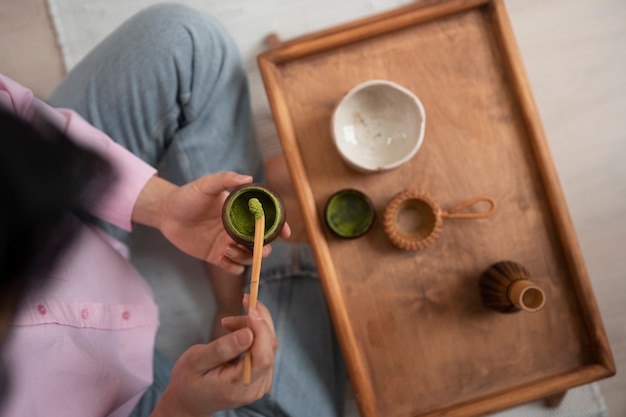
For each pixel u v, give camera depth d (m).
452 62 0.88
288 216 1.03
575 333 0.86
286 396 0.88
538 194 0.87
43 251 0.65
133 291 0.88
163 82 0.86
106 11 1.17
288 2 1.16
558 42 1.19
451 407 0.83
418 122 0.83
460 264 0.85
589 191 1.17
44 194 0.62
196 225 0.78
